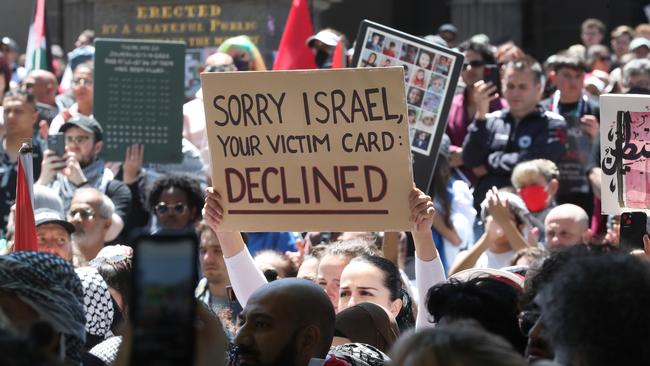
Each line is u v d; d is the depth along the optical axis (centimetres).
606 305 306
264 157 520
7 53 1538
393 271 578
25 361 224
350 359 440
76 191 830
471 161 970
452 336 275
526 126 961
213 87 522
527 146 957
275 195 520
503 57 1352
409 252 880
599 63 1443
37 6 1309
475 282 418
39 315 357
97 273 586
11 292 357
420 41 709
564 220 744
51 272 364
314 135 513
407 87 710
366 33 716
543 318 332
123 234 946
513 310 405
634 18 2277
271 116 517
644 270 312
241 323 443
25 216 589
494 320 404
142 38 1335
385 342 501
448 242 878
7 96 953
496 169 963
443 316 409
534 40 2238
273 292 420
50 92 1193
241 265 547
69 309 363
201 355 330
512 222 760
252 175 522
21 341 226
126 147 973
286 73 513
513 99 961
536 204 870
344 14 2391
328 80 508
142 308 232
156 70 978
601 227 942
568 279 313
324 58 1177
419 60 709
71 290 369
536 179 870
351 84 506
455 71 705
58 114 1160
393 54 712
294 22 1112
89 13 1717
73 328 363
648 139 562
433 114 707
